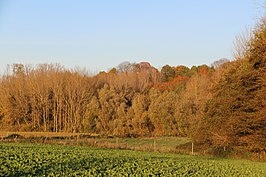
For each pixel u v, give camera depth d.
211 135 44.38
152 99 76.50
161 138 66.94
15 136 48.28
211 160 34.28
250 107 40.34
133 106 76.19
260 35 41.75
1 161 20.91
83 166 21.39
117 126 74.25
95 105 75.31
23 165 20.06
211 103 45.06
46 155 25.86
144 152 38.47
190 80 79.12
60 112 79.00
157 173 21.45
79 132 75.94
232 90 42.03
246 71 41.38
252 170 27.17
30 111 79.44
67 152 29.61
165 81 97.44
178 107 73.12
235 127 40.84
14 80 80.44
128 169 21.91
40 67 83.62
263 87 39.66
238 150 42.19
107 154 31.03
